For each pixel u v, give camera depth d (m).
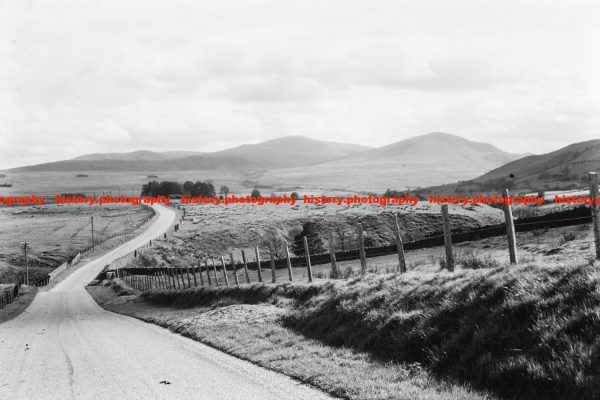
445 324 11.09
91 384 11.48
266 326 17.61
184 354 14.78
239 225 103.25
